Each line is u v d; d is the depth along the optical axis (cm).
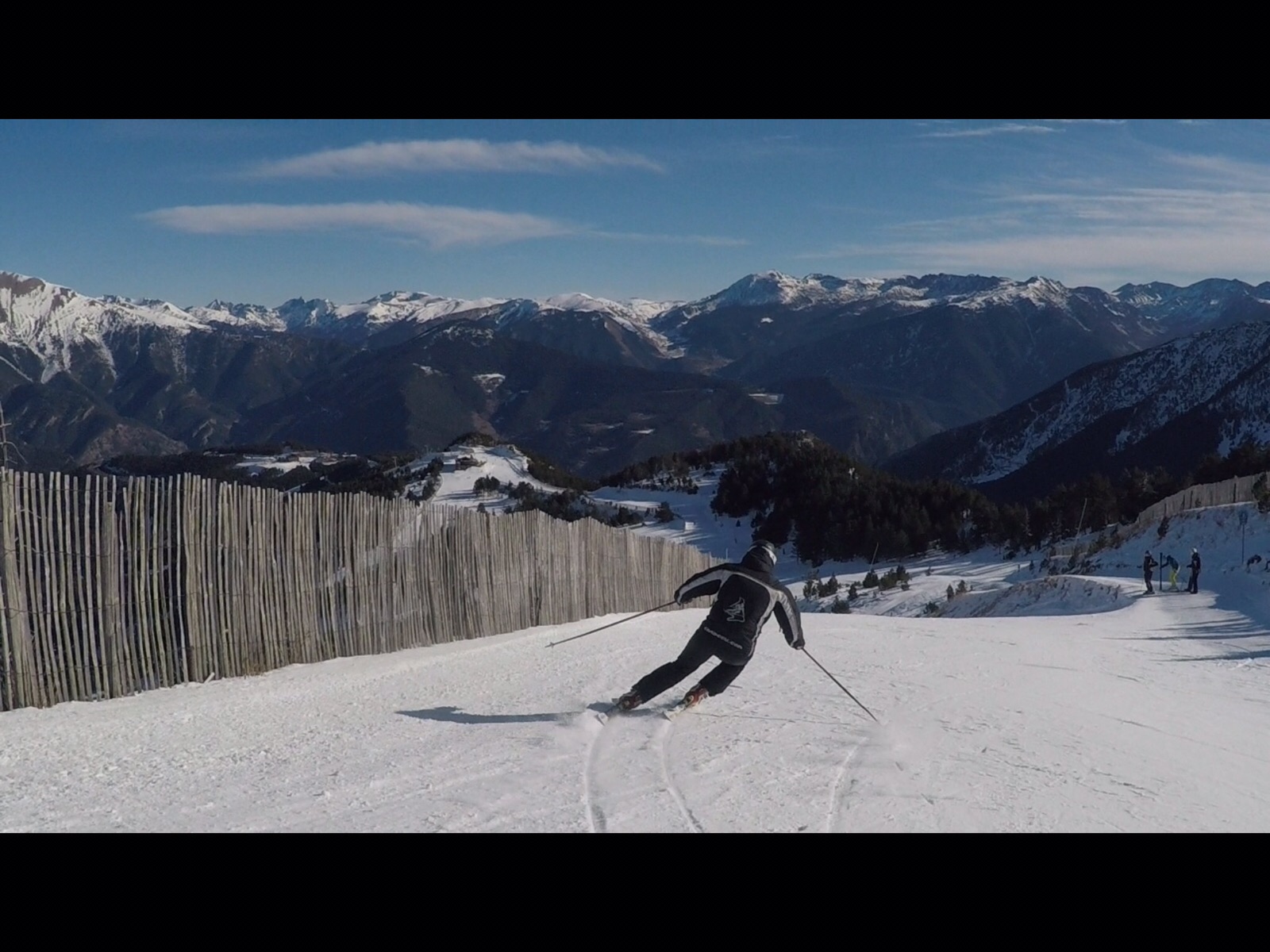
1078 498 7025
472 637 1415
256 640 1023
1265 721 995
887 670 1238
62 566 831
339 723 805
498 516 1538
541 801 602
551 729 786
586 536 1906
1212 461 6956
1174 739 867
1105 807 629
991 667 1323
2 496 791
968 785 661
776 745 758
